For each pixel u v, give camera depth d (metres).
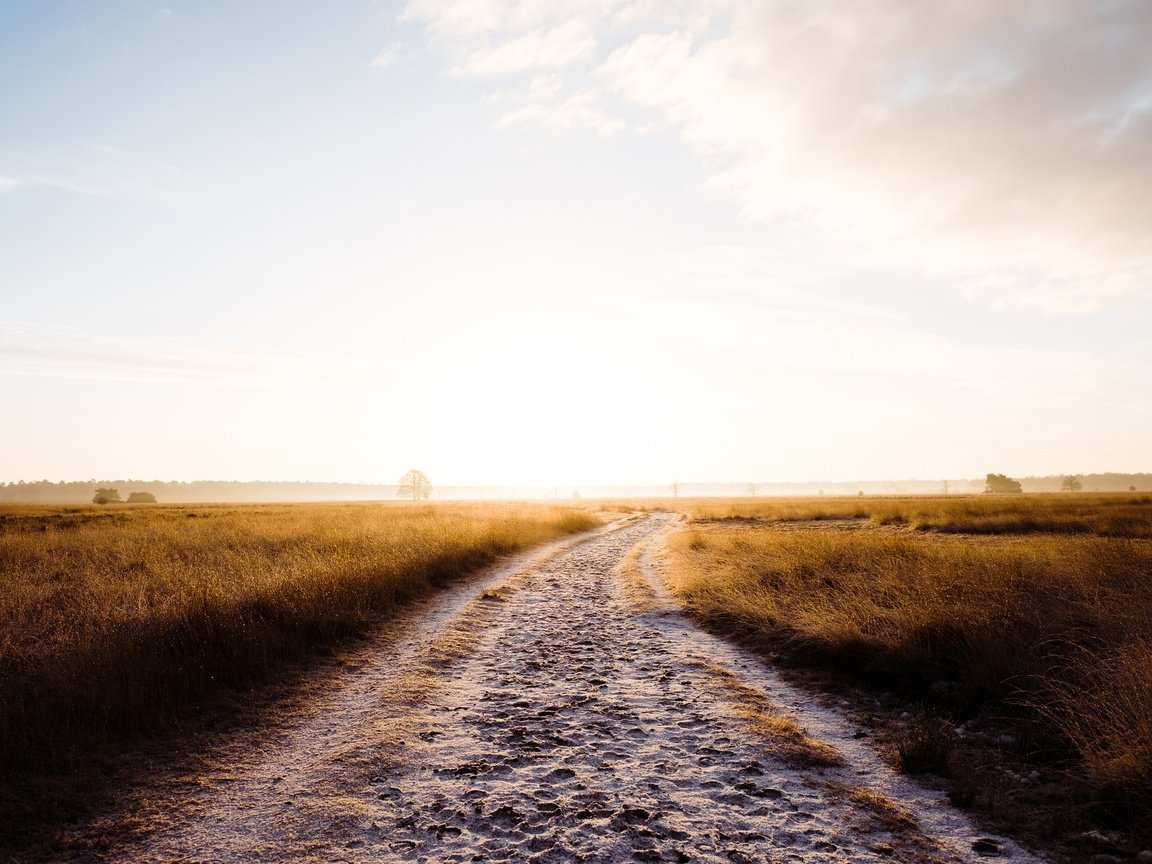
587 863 3.66
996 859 3.80
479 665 8.32
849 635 8.18
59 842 3.89
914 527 25.84
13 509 50.22
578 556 21.36
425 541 16.78
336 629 9.19
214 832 4.05
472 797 4.54
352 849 3.85
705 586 12.84
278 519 29.20
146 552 15.42
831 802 4.51
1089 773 4.72
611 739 5.71
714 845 3.89
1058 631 7.41
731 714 6.34
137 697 5.82
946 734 5.69
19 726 5.10
